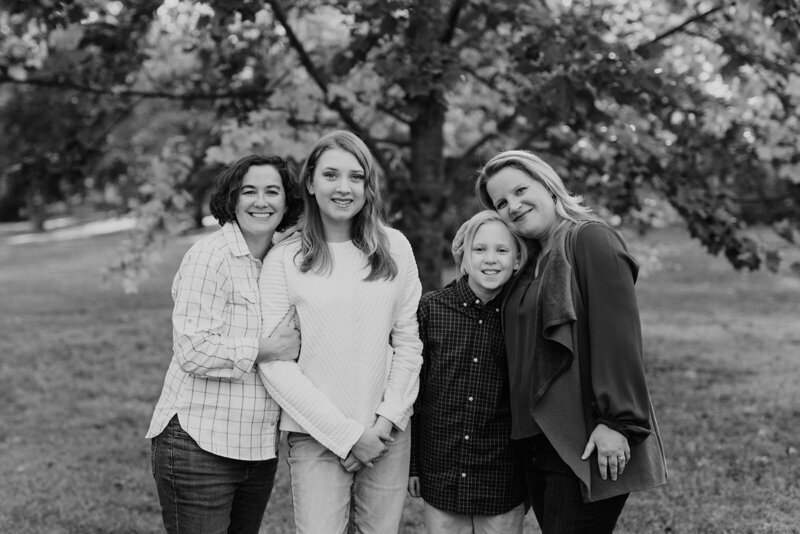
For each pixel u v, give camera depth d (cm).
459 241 261
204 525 234
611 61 387
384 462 246
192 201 484
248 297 237
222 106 507
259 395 238
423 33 396
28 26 426
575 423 219
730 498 392
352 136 249
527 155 243
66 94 512
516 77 471
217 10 354
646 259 567
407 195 482
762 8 386
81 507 399
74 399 626
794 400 592
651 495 399
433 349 253
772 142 470
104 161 574
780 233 502
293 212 260
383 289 243
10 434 534
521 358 234
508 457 249
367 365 238
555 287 221
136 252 477
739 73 454
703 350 792
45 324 998
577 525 223
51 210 3806
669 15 476
